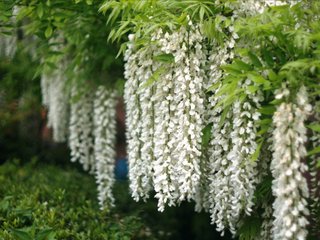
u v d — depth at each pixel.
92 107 4.93
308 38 2.48
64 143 7.28
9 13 3.87
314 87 2.46
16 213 3.62
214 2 2.93
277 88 2.44
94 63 4.40
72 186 5.16
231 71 2.61
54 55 4.46
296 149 2.34
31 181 5.21
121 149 6.74
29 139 7.21
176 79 2.86
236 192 2.75
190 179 2.81
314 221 3.15
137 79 3.13
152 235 4.47
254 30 2.62
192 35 2.82
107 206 4.32
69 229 3.70
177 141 2.85
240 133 2.68
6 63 5.78
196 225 6.45
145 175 3.19
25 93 6.29
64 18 4.01
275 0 2.98
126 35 3.95
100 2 3.78
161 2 2.90
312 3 2.87
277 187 2.44
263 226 3.11
